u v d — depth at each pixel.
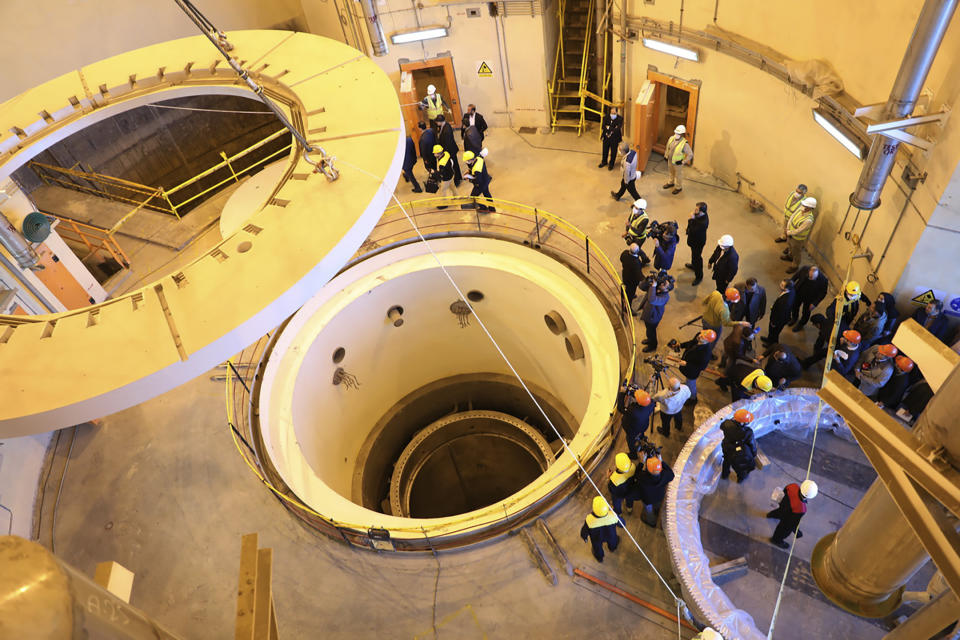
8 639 1.57
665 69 12.81
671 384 8.65
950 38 7.54
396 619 8.28
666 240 10.60
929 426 3.33
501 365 15.90
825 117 9.70
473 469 17.14
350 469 14.45
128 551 9.46
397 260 12.75
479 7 13.53
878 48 8.55
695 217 10.61
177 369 6.44
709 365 10.20
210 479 10.10
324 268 7.00
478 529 8.80
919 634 4.17
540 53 14.09
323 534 9.26
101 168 16.33
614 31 13.18
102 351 6.54
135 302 6.95
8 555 1.76
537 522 8.79
